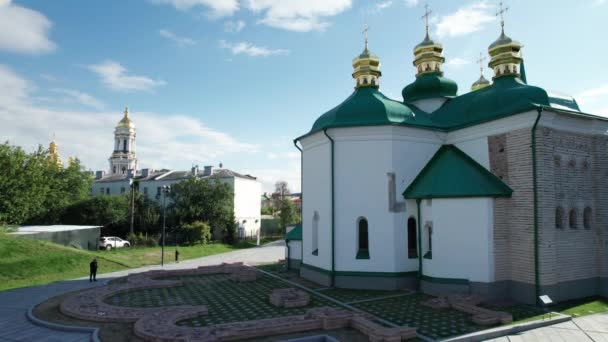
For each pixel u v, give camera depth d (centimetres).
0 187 4025
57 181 5544
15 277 2648
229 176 6356
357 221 2088
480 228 1795
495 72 2272
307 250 2405
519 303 1728
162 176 6906
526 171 1778
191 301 1870
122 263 3403
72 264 3078
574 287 1808
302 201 2483
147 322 1430
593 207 1931
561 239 1797
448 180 1917
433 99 2536
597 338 1307
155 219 5634
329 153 2173
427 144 2161
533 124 1766
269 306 1756
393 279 1995
